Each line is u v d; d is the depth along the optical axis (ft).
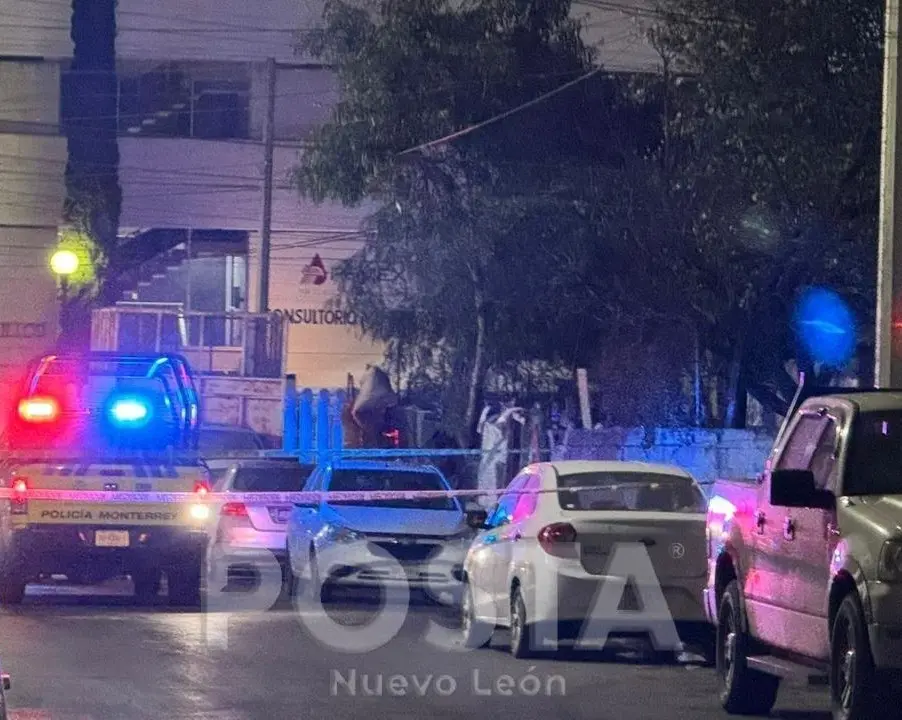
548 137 282.56
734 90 228.02
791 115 226.38
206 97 431.43
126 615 168.66
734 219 232.94
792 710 113.70
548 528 135.44
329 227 429.38
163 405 212.84
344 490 197.88
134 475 179.52
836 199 228.43
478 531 172.76
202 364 382.42
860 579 90.02
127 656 134.82
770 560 105.91
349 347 433.07
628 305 254.47
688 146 247.09
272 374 368.27
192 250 434.71
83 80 422.82
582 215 258.37
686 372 264.93
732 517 115.03
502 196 276.41
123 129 429.38
